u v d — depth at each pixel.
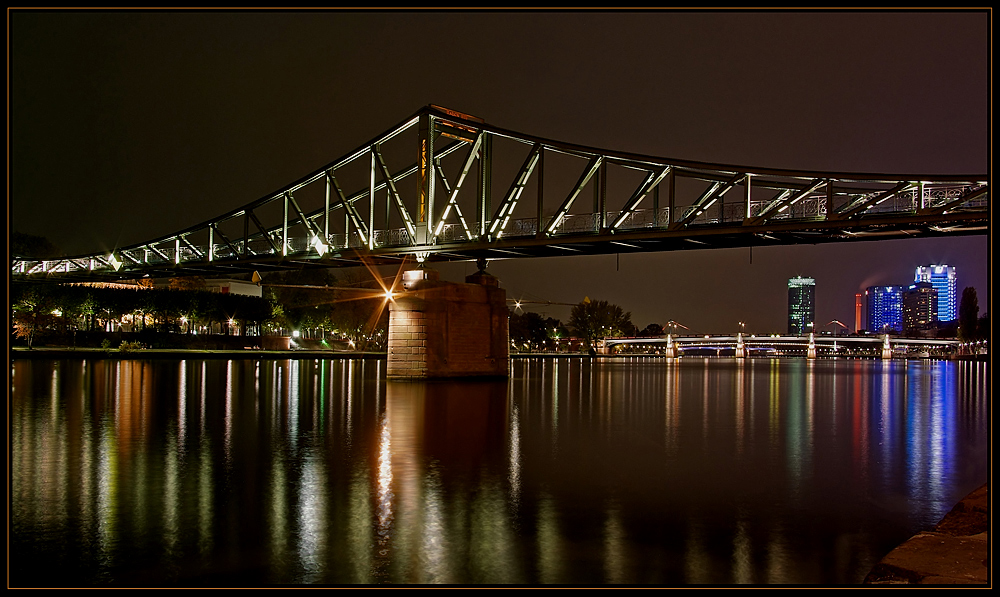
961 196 50.44
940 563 12.16
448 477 24.05
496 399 52.34
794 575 15.44
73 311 115.88
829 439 33.50
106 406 42.31
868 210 53.22
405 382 66.31
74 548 16.80
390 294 68.75
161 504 20.30
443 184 69.94
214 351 123.50
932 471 25.69
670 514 19.77
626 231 61.25
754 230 55.09
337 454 28.02
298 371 87.38
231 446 29.38
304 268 91.62
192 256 111.19
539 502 20.91
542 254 70.12
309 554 16.59
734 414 44.81
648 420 40.41
